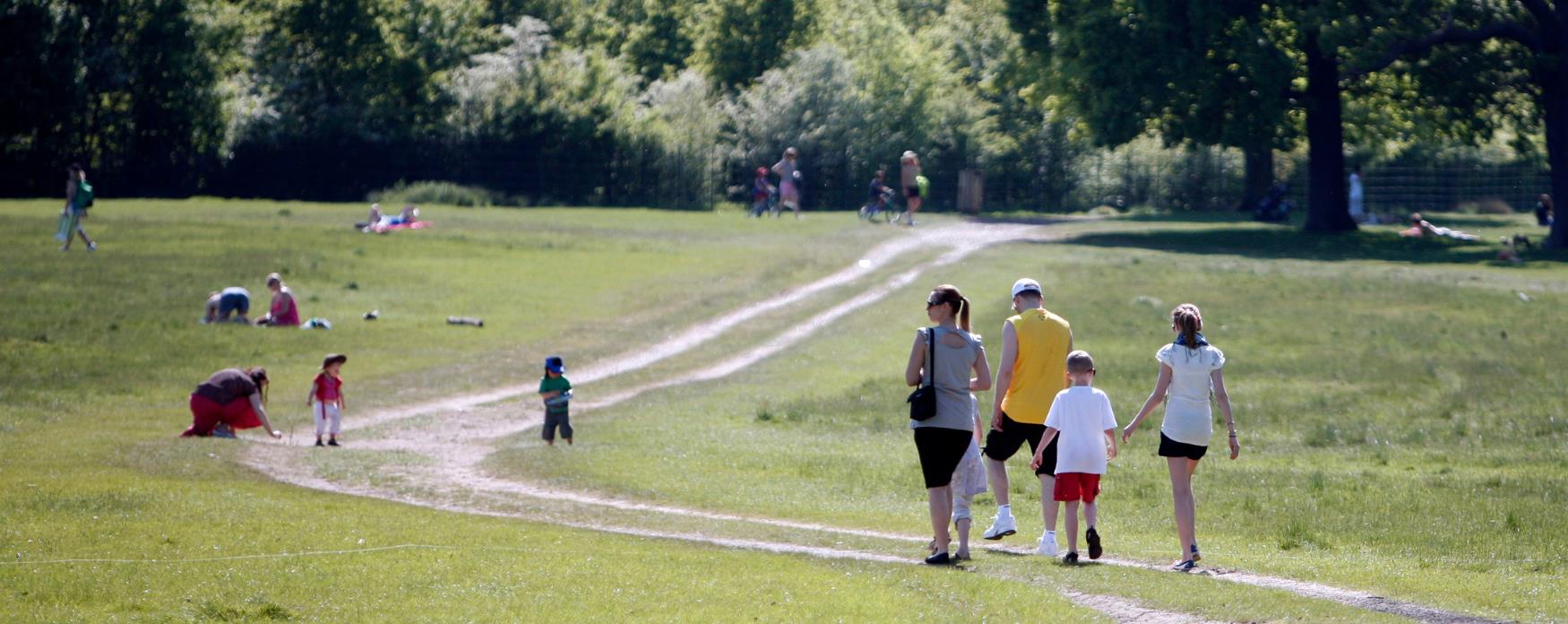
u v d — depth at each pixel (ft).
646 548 133.28
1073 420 125.59
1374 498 166.81
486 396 287.69
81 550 124.67
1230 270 486.38
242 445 215.31
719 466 198.90
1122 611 103.09
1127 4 606.96
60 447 204.95
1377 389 274.77
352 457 205.16
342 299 408.46
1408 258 542.16
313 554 124.88
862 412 259.19
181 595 108.78
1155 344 336.29
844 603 105.50
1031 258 518.78
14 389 272.92
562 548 131.44
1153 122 627.46
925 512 163.12
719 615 101.96
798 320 395.55
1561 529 144.56
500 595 108.99
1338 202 643.04
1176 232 641.40
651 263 501.15
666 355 346.54
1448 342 336.49
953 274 470.80
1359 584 112.98
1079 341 341.21
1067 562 124.67
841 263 503.20
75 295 386.93
